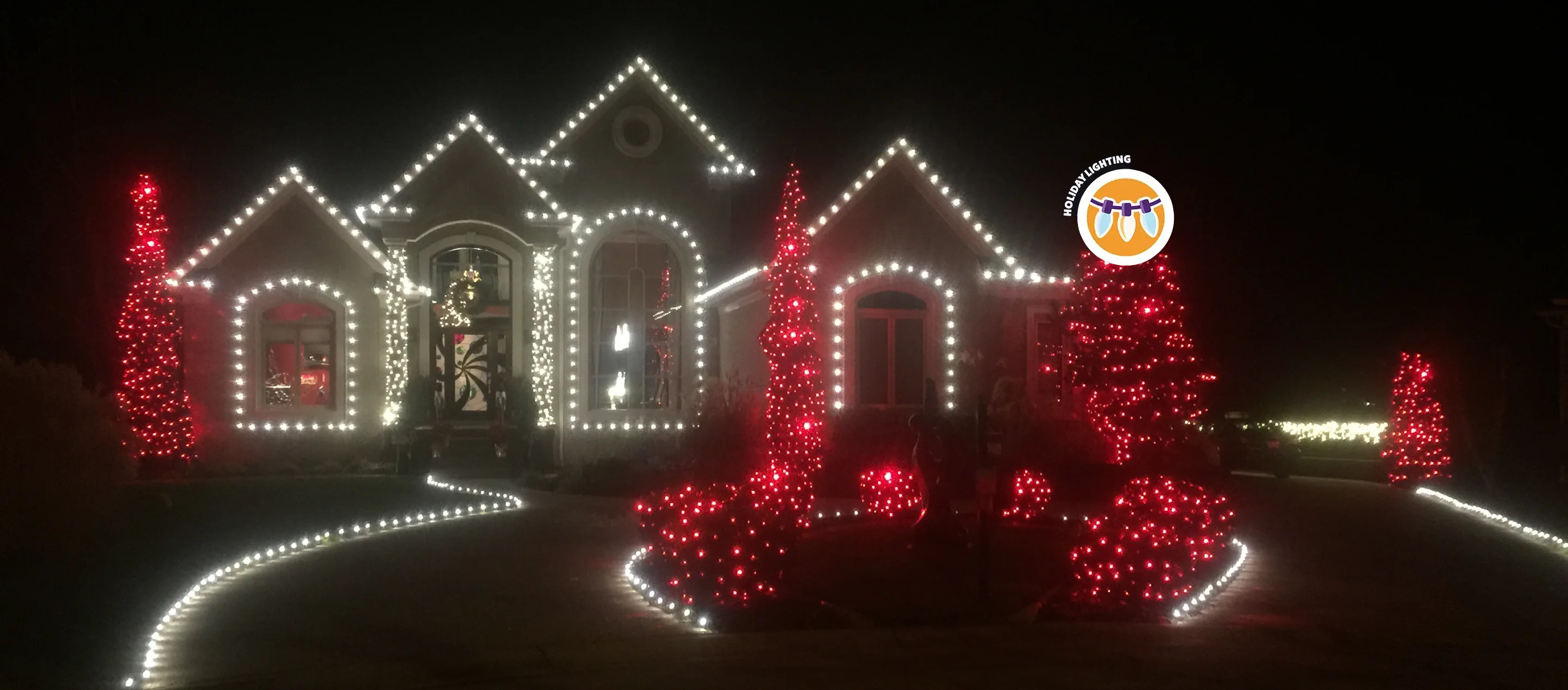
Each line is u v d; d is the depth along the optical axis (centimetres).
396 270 2347
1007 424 2278
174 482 2033
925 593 1212
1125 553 1198
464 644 993
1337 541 1675
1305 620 1148
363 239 2358
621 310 2534
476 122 2380
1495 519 1936
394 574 1321
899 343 2398
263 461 2308
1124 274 1880
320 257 2358
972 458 2077
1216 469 2620
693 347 2508
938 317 2395
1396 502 2192
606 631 1047
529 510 1925
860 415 2334
